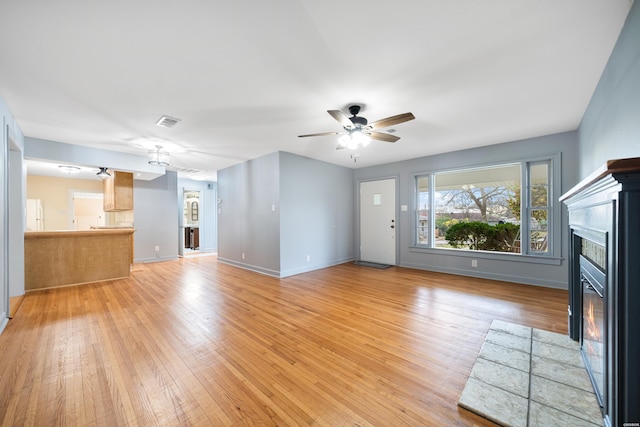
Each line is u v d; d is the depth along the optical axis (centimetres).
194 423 143
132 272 521
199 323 274
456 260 480
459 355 210
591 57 198
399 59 200
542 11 153
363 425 142
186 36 173
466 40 179
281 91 248
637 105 156
